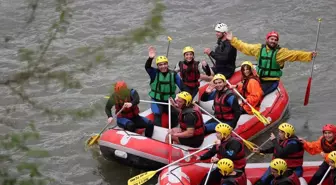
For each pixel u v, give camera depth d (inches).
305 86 1273.4
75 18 1558.8
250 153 1027.3
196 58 1397.6
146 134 987.3
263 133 1077.1
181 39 1477.6
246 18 1585.9
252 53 1131.3
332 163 824.3
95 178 976.9
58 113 547.5
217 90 989.2
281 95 1125.1
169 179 857.5
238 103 976.9
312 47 1438.2
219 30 1150.3
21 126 1112.8
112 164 1009.5
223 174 816.9
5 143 502.3
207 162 924.6
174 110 1037.8
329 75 1310.3
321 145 866.8
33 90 1229.7
